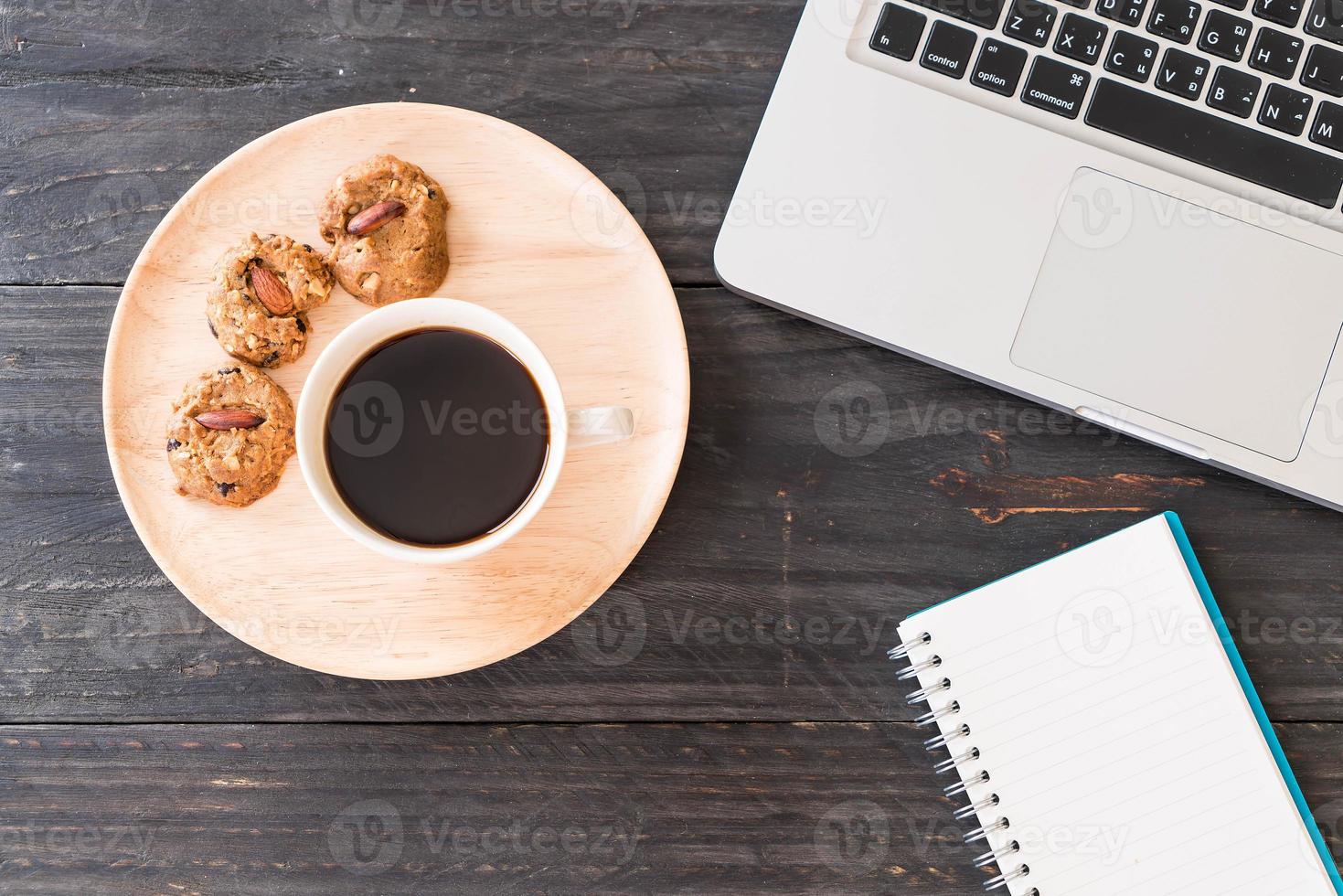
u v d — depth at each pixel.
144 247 0.60
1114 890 0.61
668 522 0.64
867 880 0.63
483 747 0.64
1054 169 0.61
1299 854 0.61
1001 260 0.61
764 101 0.64
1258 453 0.61
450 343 0.59
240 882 0.63
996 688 0.62
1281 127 0.60
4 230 0.64
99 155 0.64
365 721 0.64
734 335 0.64
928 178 0.61
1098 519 0.64
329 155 0.61
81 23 0.64
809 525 0.64
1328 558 0.63
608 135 0.64
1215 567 0.63
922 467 0.64
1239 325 0.61
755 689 0.63
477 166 0.61
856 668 0.63
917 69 0.61
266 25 0.64
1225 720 0.61
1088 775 0.61
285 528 0.60
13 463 0.64
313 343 0.61
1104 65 0.61
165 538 0.60
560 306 0.61
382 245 0.60
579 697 0.64
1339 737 0.63
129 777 0.63
